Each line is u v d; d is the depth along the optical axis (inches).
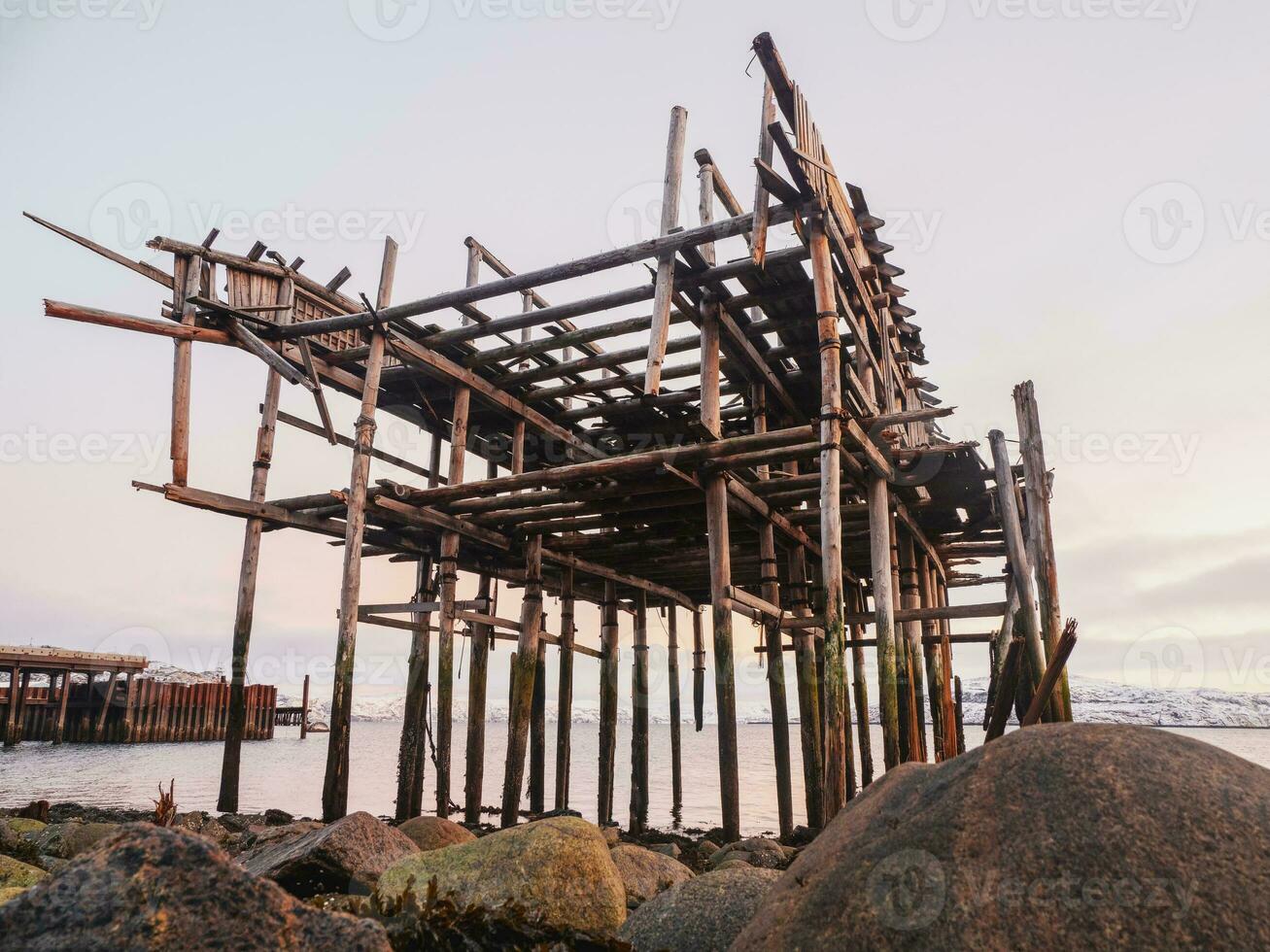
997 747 130.4
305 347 545.3
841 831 139.3
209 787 919.0
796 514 593.9
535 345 555.2
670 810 820.0
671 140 476.7
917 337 663.1
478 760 609.6
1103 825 109.5
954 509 642.2
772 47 386.6
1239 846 104.4
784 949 116.8
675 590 850.1
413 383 617.6
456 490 528.7
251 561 577.3
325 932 119.3
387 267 548.4
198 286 546.9
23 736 1882.4
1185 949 95.8
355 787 989.8
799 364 572.1
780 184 413.1
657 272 453.7
